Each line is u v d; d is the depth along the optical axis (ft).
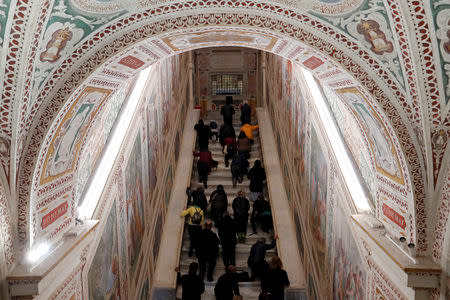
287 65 37.32
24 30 11.62
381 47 13.42
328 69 15.35
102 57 13.84
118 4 12.84
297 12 13.60
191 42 15.78
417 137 14.28
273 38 14.75
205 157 40.45
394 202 15.83
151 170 30.66
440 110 13.62
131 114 25.27
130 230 24.67
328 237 23.89
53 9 11.68
